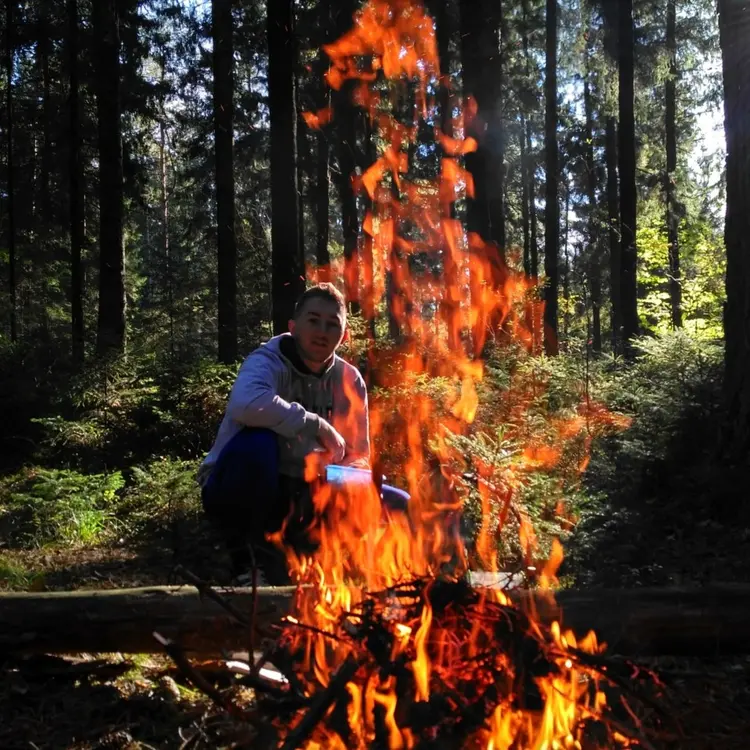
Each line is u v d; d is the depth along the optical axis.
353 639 2.00
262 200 21.17
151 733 2.21
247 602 2.55
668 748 2.04
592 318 28.00
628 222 15.15
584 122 25.20
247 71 18.48
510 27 20.42
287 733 1.94
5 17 17.64
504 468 4.29
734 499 4.35
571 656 1.98
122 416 8.41
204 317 23.20
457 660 1.96
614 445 5.63
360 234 16.77
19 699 2.39
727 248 5.02
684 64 21.67
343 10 11.48
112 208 12.42
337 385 3.57
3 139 20.81
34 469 7.47
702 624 2.44
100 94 12.49
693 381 5.96
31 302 20.30
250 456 3.26
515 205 27.23
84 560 4.43
